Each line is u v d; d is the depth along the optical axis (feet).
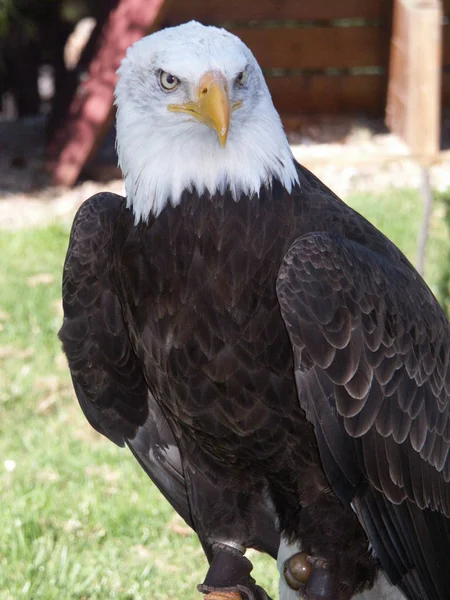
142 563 27.86
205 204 19.11
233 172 19.06
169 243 19.26
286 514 21.18
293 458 20.31
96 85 53.52
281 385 19.47
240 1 61.52
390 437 19.49
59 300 42.52
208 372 19.51
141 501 30.30
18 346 39.27
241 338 19.20
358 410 19.07
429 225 40.91
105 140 60.13
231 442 20.26
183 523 29.58
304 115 64.13
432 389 20.11
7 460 32.35
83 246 20.90
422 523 20.30
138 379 21.75
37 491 30.45
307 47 63.26
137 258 19.67
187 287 19.20
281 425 19.88
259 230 19.15
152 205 19.42
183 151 19.08
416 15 55.67
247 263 19.08
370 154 56.80
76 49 72.74
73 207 52.44
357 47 63.36
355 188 53.72
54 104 61.52
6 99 70.33
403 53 58.54
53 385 36.91
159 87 19.04
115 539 28.89
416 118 56.34
